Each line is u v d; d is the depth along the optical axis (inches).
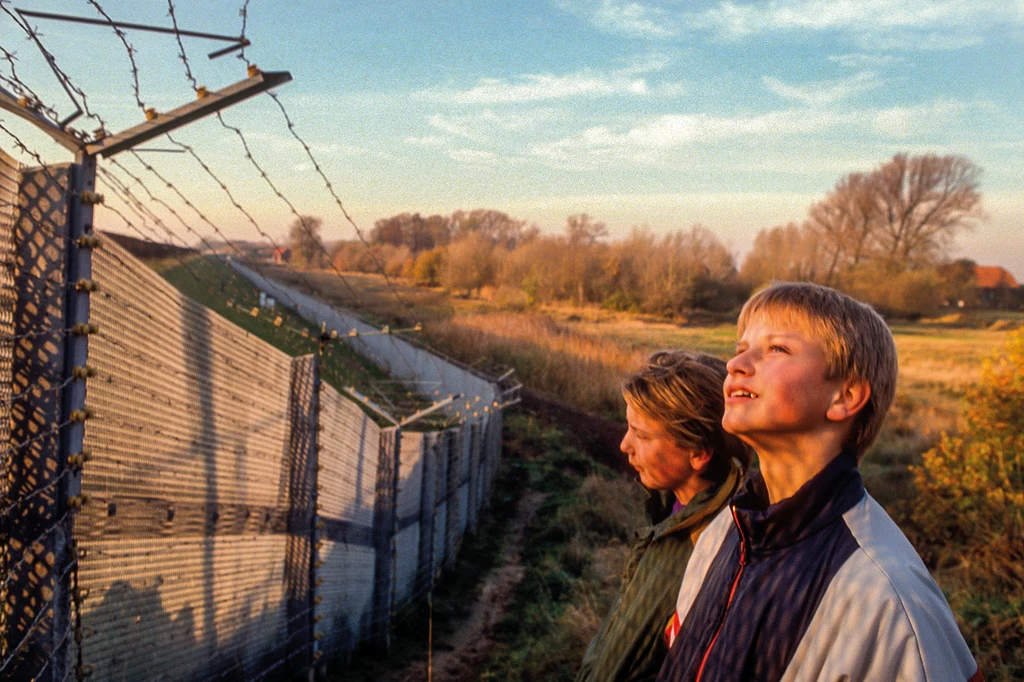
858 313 45.0
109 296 94.9
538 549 377.4
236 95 84.4
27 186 86.5
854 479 44.2
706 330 1649.9
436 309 1486.2
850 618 40.1
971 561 272.5
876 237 2450.8
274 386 153.2
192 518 121.7
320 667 181.0
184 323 116.5
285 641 161.9
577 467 570.9
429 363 759.7
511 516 448.5
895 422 655.8
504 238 3390.7
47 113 81.7
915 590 39.8
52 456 87.3
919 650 38.5
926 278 2301.9
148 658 110.3
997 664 201.0
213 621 130.6
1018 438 299.4
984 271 2994.6
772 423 44.6
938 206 2427.4
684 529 68.9
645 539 75.6
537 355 914.7
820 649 40.7
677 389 72.2
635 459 77.0
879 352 44.6
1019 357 312.3
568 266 1936.5
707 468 74.5
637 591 70.1
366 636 222.2
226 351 131.3
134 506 104.3
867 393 44.2
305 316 931.3
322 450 173.3
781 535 44.3
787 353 44.9
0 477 84.4
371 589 226.4
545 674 221.5
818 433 44.9
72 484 88.3
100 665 98.4
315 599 169.5
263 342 146.8
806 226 2509.8
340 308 1061.1
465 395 642.2
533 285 1945.1
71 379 86.7
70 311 87.4
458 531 357.7
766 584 44.0
